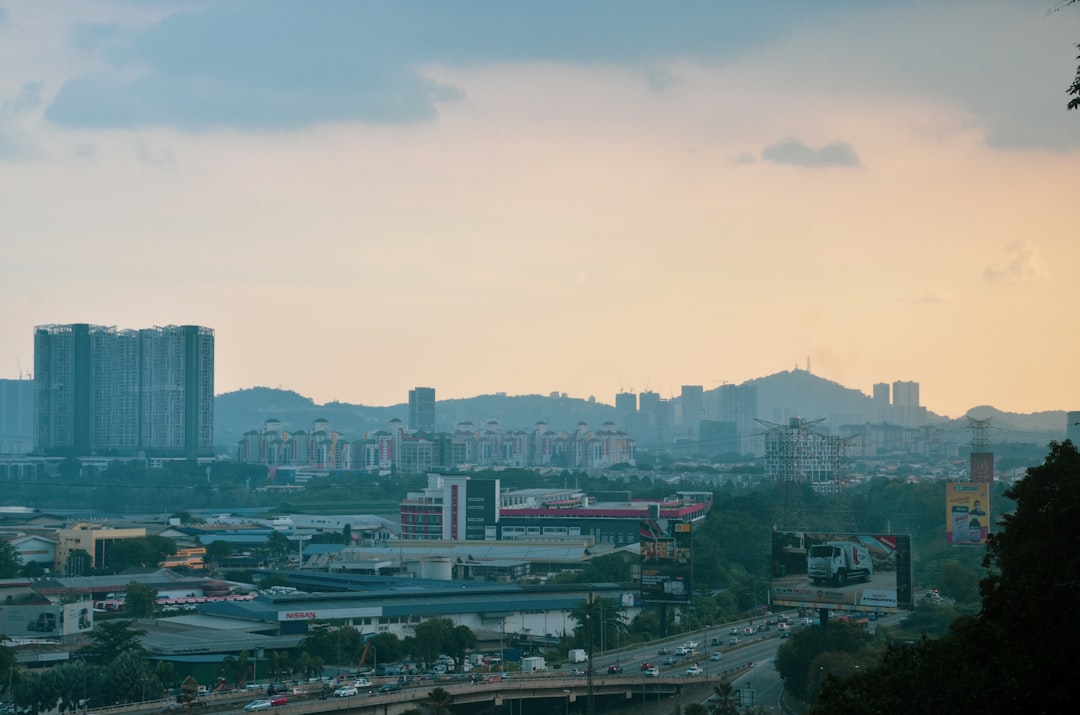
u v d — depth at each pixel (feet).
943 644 414.41
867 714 410.93
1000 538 379.55
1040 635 330.95
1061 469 365.20
